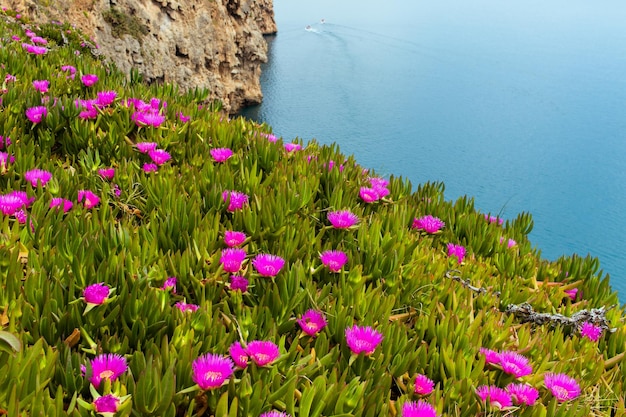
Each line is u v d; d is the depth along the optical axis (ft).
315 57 440.86
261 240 12.36
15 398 6.44
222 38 146.82
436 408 8.41
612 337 12.30
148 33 114.21
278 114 256.52
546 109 356.38
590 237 171.42
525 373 9.70
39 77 21.71
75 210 11.91
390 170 217.77
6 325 8.58
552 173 238.27
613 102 388.78
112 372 7.64
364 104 305.94
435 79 415.44
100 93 17.24
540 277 15.96
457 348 10.07
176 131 16.92
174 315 9.04
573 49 607.37
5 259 9.51
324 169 15.87
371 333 9.21
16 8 73.36
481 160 246.47
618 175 241.35
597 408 9.75
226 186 14.39
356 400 8.20
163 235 11.59
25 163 13.83
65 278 9.53
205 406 7.89
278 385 8.13
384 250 12.45
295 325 10.11
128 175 14.43
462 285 12.86
